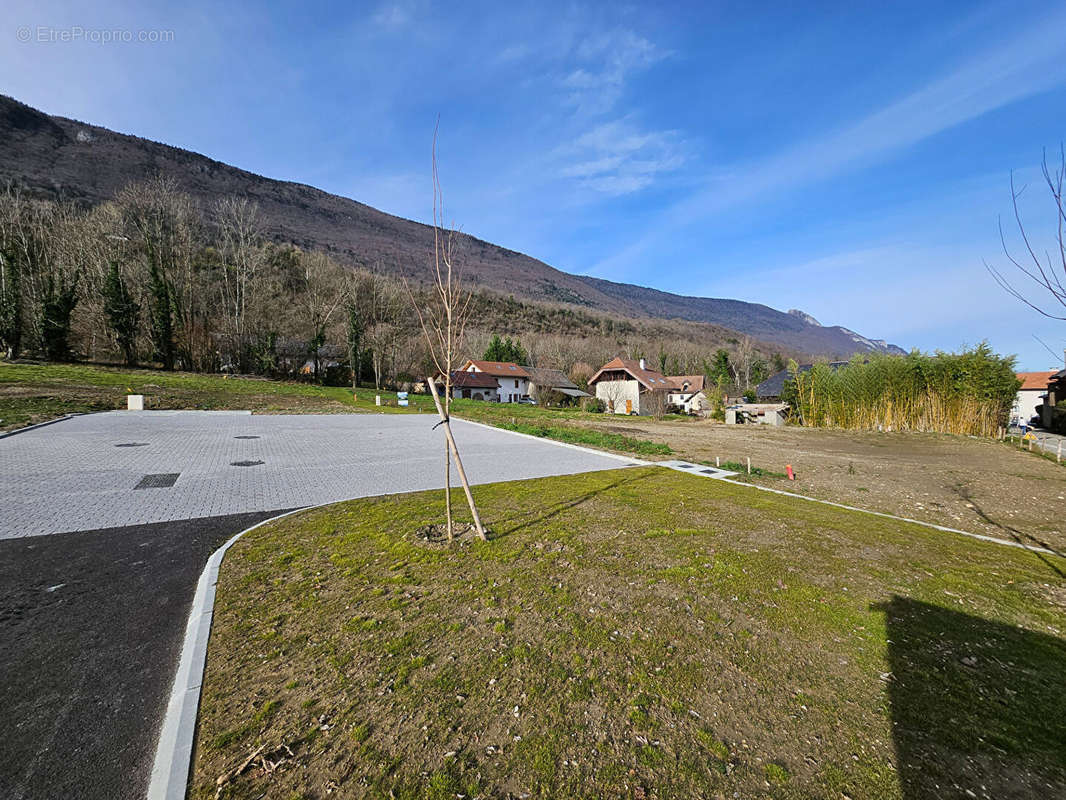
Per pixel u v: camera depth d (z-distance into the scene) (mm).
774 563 4281
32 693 2461
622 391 37000
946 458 11828
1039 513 6633
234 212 36875
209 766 1951
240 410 19281
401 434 14594
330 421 17609
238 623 3137
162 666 2742
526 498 6688
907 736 2143
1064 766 1967
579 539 4863
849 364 22062
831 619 3277
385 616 3230
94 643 2963
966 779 1891
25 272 27094
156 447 10297
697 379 43688
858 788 1836
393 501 6488
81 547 4613
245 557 4332
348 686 2473
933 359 18906
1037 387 35219
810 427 21016
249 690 2443
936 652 2877
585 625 3129
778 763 1975
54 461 8453
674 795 1799
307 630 3047
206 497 6566
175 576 4012
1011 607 3518
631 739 2105
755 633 3070
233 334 33469
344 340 40125
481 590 3643
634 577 3922
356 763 1959
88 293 29312
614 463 10086
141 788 1888
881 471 9789
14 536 4832
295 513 5816
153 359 30469
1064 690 2512
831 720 2252
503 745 2062
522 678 2547
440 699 2365
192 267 34094
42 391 18031
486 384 44500
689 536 5012
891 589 3791
